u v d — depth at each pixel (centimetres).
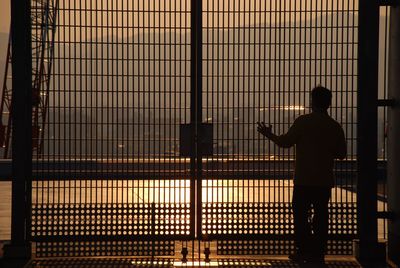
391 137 944
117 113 944
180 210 964
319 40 951
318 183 914
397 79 927
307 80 953
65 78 940
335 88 953
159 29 944
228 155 952
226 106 947
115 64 941
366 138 938
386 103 938
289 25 948
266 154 955
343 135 922
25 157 935
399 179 927
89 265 920
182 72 946
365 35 937
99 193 1917
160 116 945
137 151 950
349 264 930
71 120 941
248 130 948
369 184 941
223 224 966
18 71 927
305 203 927
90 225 964
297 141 921
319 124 916
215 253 995
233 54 945
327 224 930
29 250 934
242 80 947
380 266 917
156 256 972
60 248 999
